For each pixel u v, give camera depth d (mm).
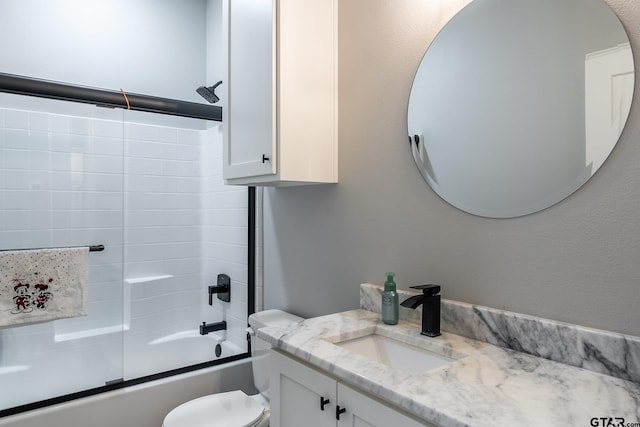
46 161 2234
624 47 884
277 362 1161
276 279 2020
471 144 1166
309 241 1792
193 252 2902
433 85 1271
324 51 1582
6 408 1731
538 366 913
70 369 2195
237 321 2510
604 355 872
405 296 1322
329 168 1596
